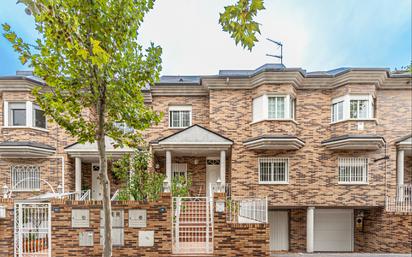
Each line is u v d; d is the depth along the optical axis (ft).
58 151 46.98
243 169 45.55
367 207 44.21
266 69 43.91
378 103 46.68
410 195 43.21
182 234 28.94
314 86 46.68
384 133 46.09
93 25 15.51
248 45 10.82
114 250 25.79
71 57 15.55
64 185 46.32
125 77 18.21
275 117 44.32
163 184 28.68
